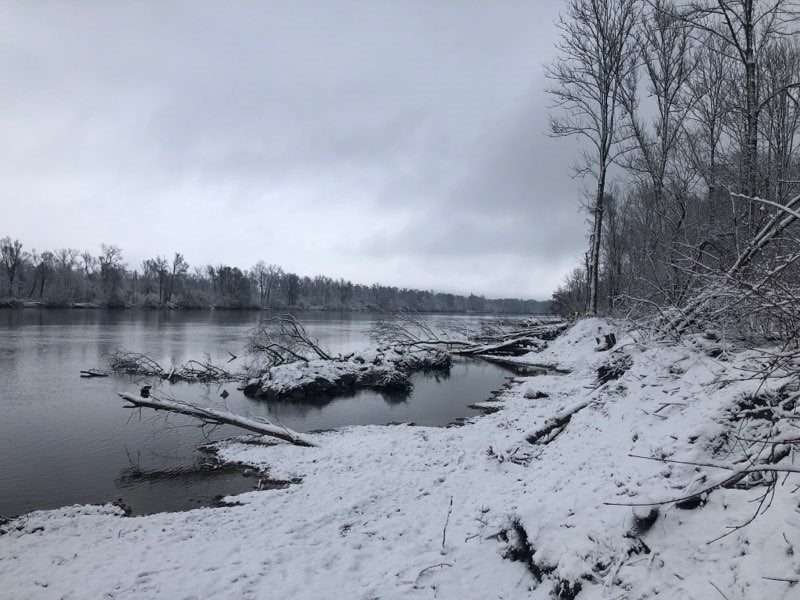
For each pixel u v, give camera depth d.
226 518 7.85
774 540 3.79
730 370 6.49
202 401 17.78
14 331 43.47
